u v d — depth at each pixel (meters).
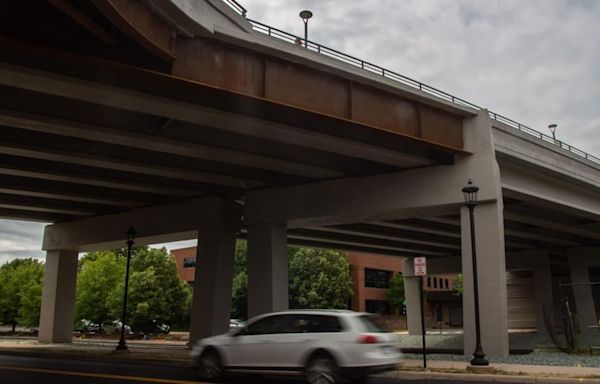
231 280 29.16
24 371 16.30
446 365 17.53
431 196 24.28
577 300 47.88
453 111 23.95
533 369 16.30
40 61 15.12
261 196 28.36
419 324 52.47
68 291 37.56
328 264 62.16
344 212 26.11
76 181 27.30
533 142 27.31
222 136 22.27
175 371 16.52
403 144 22.73
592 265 47.69
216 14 17.12
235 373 14.23
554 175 29.22
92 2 12.14
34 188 28.62
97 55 14.89
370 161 25.77
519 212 33.69
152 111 18.06
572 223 37.72
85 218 36.22
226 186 29.22
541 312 48.66
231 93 17.22
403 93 22.25
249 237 28.41
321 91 20.00
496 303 22.19
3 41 13.21
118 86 16.25
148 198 31.45
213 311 27.89
